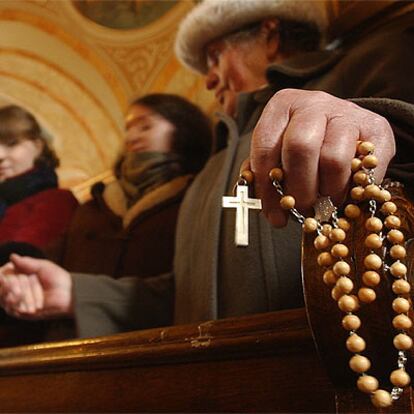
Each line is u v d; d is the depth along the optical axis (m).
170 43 1.41
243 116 1.00
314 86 0.94
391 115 0.53
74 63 1.55
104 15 1.50
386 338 0.42
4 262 1.33
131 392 0.65
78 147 1.47
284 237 0.77
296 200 0.46
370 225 0.43
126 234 1.32
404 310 0.41
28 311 1.16
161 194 1.33
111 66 1.49
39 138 1.48
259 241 0.79
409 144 0.53
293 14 1.13
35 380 0.76
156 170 1.36
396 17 1.10
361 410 0.44
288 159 0.44
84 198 1.42
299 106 0.47
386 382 0.42
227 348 0.57
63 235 1.38
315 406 0.51
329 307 0.43
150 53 1.45
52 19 1.55
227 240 0.85
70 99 1.51
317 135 0.44
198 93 1.37
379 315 0.42
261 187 0.47
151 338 0.64
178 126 1.37
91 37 1.52
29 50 1.56
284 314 0.54
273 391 0.54
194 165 1.33
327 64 0.94
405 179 0.51
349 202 0.46
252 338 0.55
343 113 0.47
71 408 0.70
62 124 1.49
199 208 1.00
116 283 1.15
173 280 1.16
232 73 1.18
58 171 1.46
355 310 0.42
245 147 0.92
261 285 0.78
